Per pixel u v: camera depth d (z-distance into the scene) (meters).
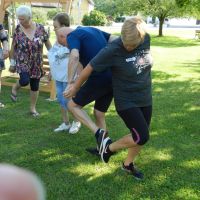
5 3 7.61
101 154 3.45
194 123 5.46
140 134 3.08
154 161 3.98
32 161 3.95
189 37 30.28
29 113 5.85
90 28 3.71
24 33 5.30
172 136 4.83
